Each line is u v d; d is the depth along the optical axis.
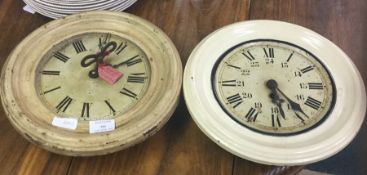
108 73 0.79
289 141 0.70
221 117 0.73
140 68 0.80
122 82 0.78
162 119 0.71
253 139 0.70
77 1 0.89
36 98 0.75
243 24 0.84
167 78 0.76
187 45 0.91
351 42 0.94
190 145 0.77
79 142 0.68
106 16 0.85
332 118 0.73
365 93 0.76
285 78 0.79
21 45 0.80
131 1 0.96
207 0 1.02
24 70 0.79
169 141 0.77
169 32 0.94
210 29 0.95
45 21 0.96
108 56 0.82
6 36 0.93
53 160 0.74
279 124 0.73
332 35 0.96
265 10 1.01
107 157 0.75
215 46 0.81
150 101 0.74
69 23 0.85
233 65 0.80
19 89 0.76
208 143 0.77
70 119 0.72
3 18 0.97
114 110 0.74
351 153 1.36
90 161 0.75
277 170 0.75
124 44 0.84
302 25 0.98
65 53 0.83
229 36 0.83
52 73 0.79
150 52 0.81
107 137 0.69
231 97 0.76
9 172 0.73
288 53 0.83
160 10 0.99
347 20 0.99
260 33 0.85
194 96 0.74
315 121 0.73
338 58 0.80
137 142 0.71
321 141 0.69
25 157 0.75
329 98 0.76
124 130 0.70
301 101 0.76
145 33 0.83
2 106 0.81
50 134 0.69
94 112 0.74
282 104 0.75
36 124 0.71
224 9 1.00
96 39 0.85
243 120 0.73
